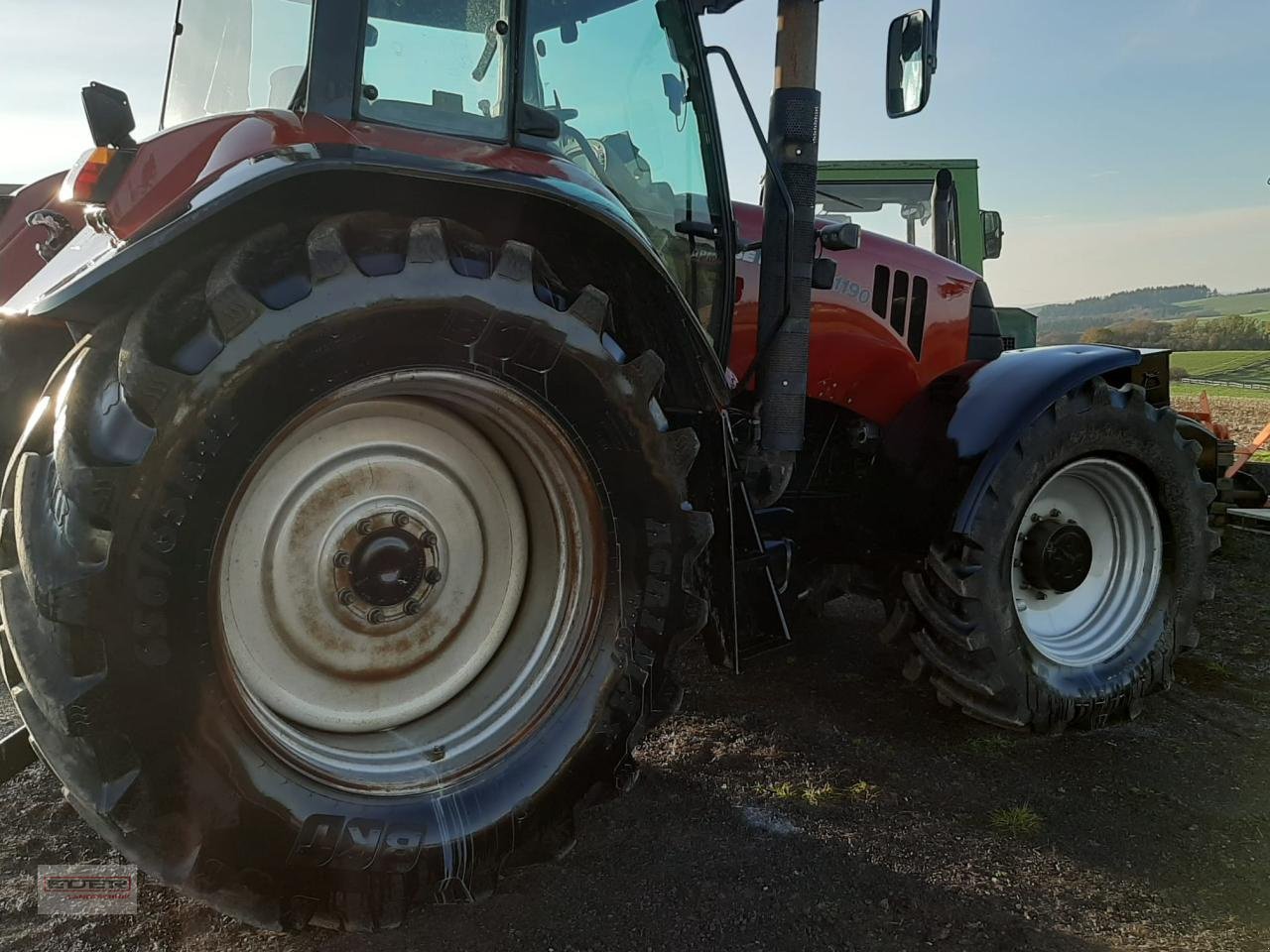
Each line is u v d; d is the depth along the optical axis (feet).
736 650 8.13
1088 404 9.86
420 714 6.85
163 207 5.75
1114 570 10.80
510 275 6.09
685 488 7.01
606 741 6.86
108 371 5.43
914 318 11.75
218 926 6.44
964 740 9.82
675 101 9.10
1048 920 6.77
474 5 6.90
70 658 5.04
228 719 5.52
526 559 7.30
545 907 6.79
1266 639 13.30
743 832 7.89
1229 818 8.25
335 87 6.31
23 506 5.32
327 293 5.50
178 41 9.12
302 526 6.28
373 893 6.06
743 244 10.36
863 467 11.16
